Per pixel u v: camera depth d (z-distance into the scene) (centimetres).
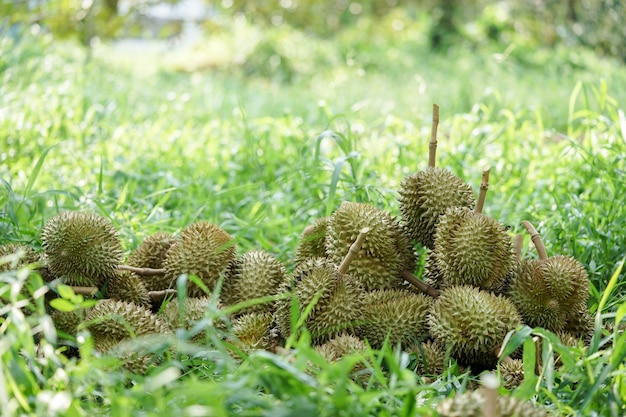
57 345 301
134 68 1356
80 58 1056
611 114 529
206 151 629
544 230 448
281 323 314
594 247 427
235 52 1519
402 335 313
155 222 459
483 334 297
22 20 1073
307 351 235
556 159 550
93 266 323
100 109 696
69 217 326
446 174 340
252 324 321
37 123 638
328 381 264
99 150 602
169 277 344
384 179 542
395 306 317
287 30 1614
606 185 479
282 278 345
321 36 1914
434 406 269
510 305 307
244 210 530
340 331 309
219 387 217
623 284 404
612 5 1320
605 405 258
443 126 705
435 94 978
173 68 1535
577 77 962
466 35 1622
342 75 1170
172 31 1625
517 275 326
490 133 596
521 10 1627
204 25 1588
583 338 331
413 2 1989
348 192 462
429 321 310
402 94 1020
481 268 316
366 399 231
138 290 336
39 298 258
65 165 580
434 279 337
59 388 244
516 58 1330
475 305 301
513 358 315
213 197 501
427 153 583
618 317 277
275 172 567
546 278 318
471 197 343
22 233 418
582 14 1387
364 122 775
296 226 471
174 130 673
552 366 270
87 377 248
